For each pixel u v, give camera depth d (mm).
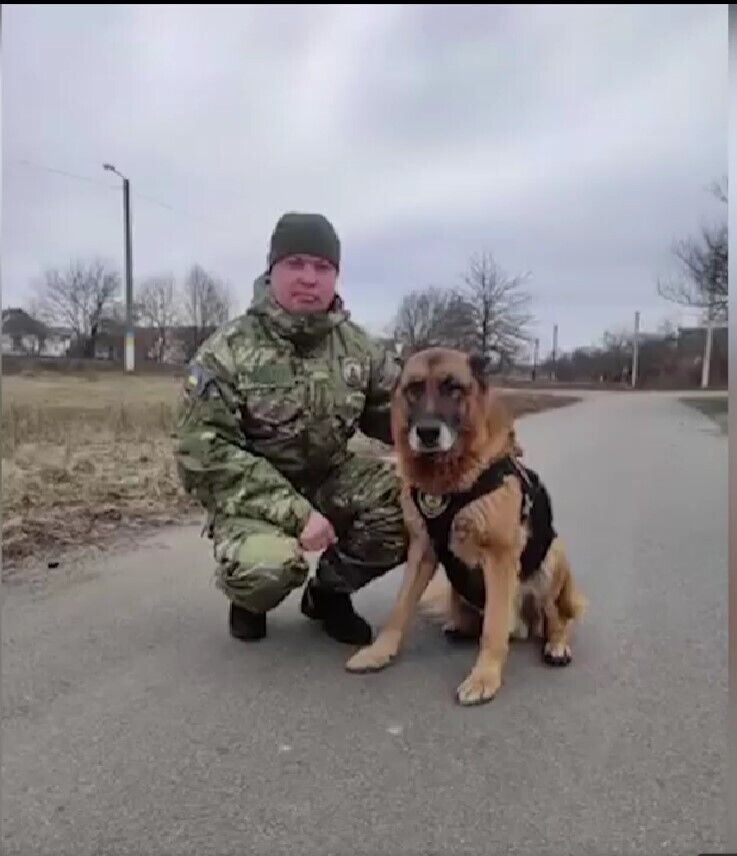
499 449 3365
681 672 3316
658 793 2398
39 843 2174
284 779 2484
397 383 3514
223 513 3480
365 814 2305
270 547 3361
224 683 3182
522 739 2740
